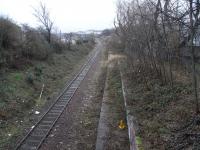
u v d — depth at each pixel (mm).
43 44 30609
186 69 17672
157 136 10352
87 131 13328
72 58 40688
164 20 14289
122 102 16969
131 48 26438
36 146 11625
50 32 39219
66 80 26156
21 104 16672
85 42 74000
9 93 17156
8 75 19812
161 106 13297
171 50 16750
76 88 22656
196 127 9773
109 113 15469
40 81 22609
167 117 11742
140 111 13766
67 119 15094
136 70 23391
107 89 21547
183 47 16844
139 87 18156
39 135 12758
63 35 54062
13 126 13844
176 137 9711
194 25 10391
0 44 21859
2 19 23359
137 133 10977
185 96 13250
